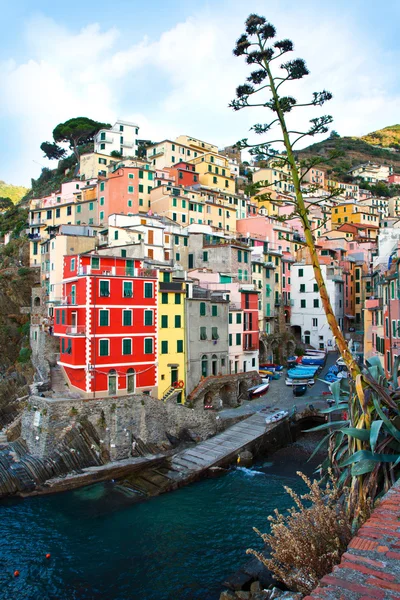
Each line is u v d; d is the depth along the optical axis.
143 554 29.08
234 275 73.06
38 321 75.06
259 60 19.59
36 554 29.41
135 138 136.88
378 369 18.80
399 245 42.84
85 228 83.06
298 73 19.03
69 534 31.98
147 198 100.38
